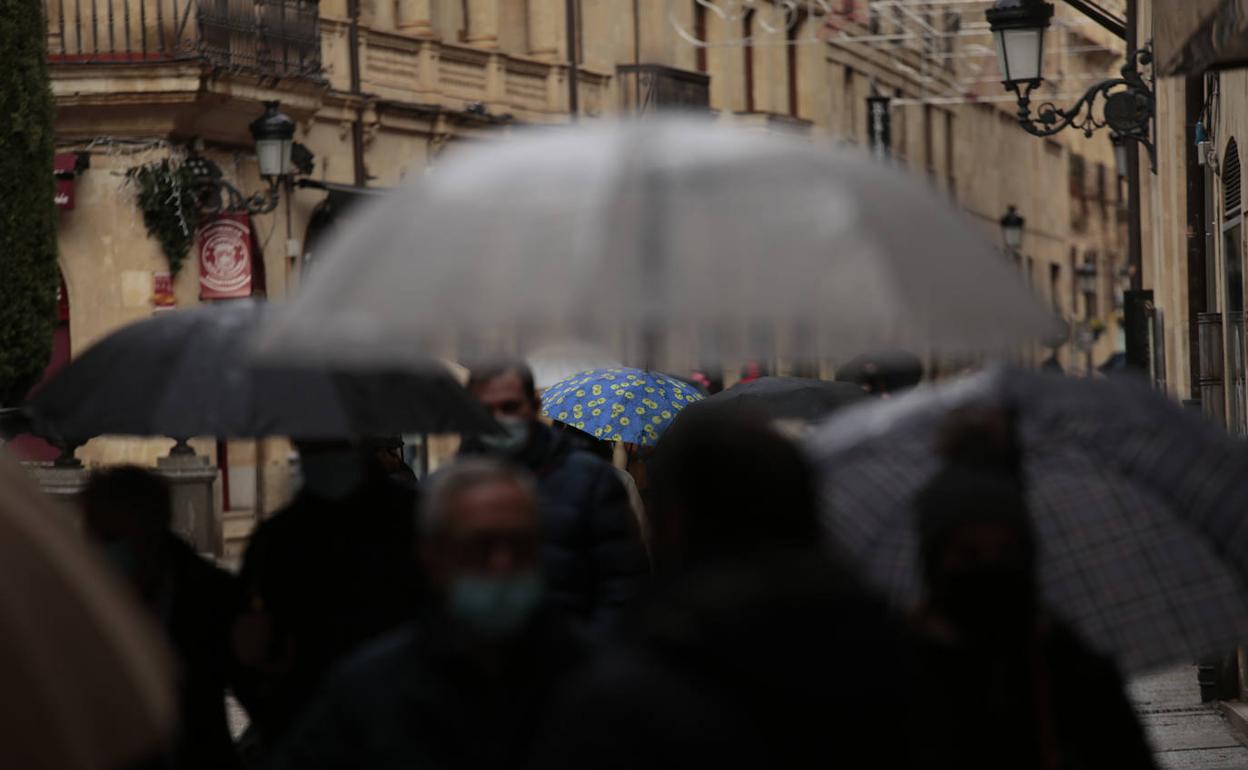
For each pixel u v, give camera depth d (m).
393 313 8.89
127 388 14.51
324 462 14.67
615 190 8.95
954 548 9.90
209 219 54.34
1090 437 11.66
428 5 67.12
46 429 14.62
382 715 10.62
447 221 9.11
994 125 127.06
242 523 55.84
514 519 10.31
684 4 86.62
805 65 97.81
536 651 10.70
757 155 9.07
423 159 66.62
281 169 53.03
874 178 9.15
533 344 8.80
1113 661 10.58
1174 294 42.28
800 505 8.55
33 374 37.69
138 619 6.88
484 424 14.88
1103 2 84.69
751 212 8.84
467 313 8.76
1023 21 37.88
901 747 8.29
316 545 14.57
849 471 11.94
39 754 6.55
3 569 6.65
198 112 53.25
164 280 53.34
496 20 71.38
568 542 15.48
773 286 8.61
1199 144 31.38
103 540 14.09
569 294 8.63
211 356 14.46
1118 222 160.00
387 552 14.55
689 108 83.38
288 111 56.94
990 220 125.44
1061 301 141.12
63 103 52.25
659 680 7.96
